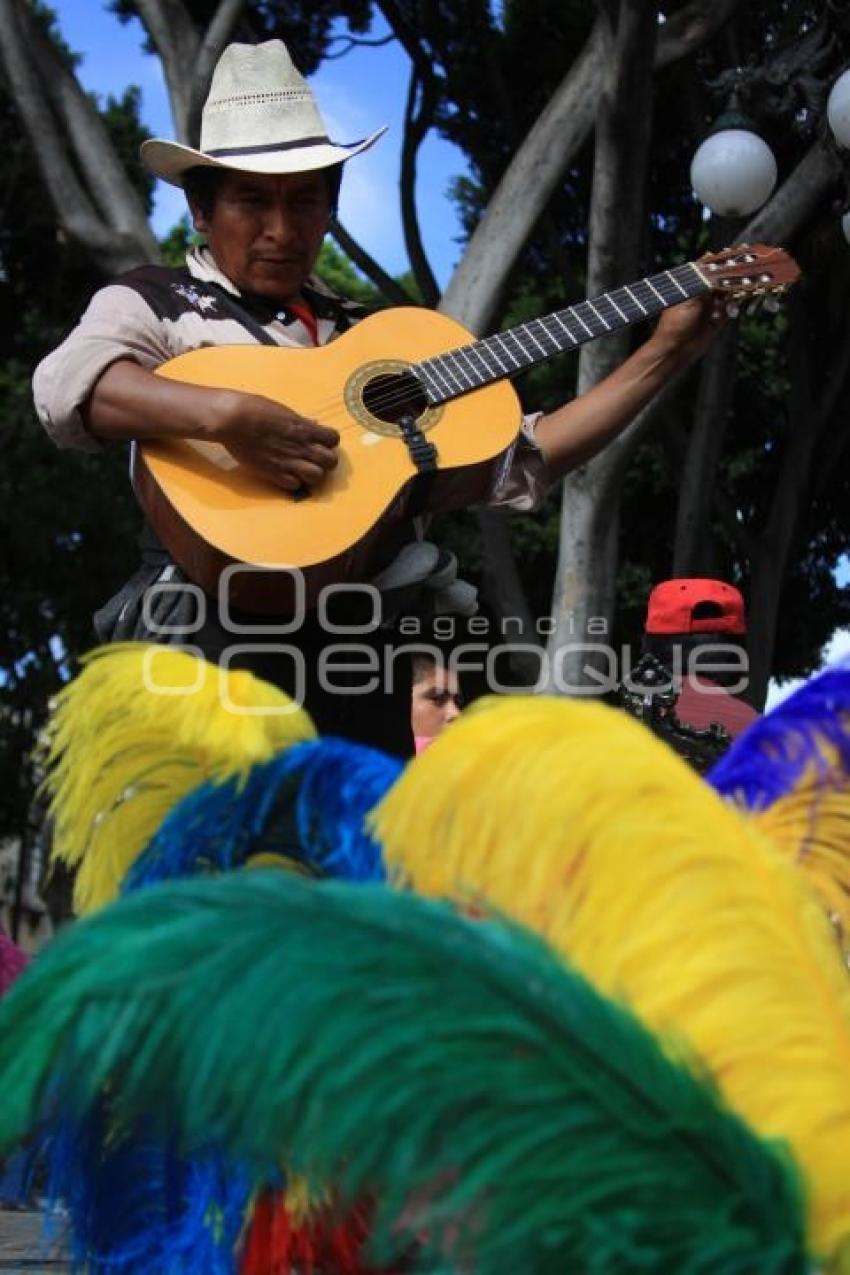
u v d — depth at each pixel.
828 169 9.84
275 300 3.72
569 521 10.46
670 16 10.62
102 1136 2.26
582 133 10.35
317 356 3.66
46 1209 2.40
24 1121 1.52
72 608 16.91
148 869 2.31
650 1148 1.50
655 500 15.88
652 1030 1.58
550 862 1.76
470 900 1.75
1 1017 1.55
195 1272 2.30
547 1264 1.48
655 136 13.16
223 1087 1.49
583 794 1.75
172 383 3.47
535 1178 1.47
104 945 1.54
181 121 10.57
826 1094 1.64
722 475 14.95
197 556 3.48
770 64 8.62
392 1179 1.48
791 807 2.26
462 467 3.63
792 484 13.18
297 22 13.28
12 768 16.81
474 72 13.23
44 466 16.19
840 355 13.05
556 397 15.95
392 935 1.52
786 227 10.02
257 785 2.29
